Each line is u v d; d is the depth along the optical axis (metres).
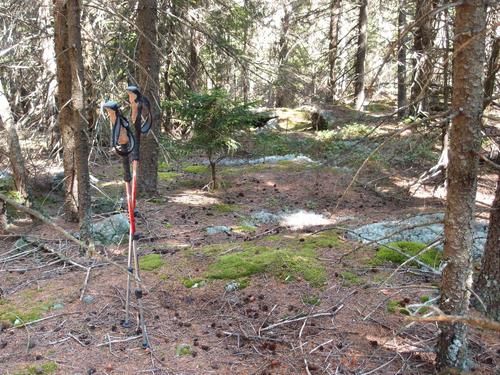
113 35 11.47
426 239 6.43
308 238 6.50
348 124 14.41
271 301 4.80
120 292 5.01
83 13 11.29
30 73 12.70
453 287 3.46
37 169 10.41
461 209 3.33
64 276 5.48
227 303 4.81
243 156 13.12
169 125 13.06
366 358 3.94
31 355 3.97
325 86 17.61
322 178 10.34
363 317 4.48
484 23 3.08
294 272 5.24
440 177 9.41
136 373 3.77
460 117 3.21
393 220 7.46
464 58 3.13
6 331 4.32
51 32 11.41
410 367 3.81
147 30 8.54
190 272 5.40
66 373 3.74
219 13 13.86
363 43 18.83
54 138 11.26
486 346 4.06
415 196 9.18
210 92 9.24
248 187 10.08
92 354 4.01
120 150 4.16
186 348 4.11
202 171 11.68
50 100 11.19
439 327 3.62
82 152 5.91
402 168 10.48
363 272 5.33
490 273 4.40
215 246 6.21
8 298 4.95
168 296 4.97
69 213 7.77
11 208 8.16
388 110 18.31
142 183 9.21
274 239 6.54
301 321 4.47
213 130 8.98
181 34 13.08
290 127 16.09
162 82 14.31
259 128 15.40
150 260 5.75
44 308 4.69
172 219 7.92
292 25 20.36
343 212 8.47
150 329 4.40
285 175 10.77
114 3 11.14
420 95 3.42
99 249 6.29
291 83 12.97
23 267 5.88
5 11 9.28
